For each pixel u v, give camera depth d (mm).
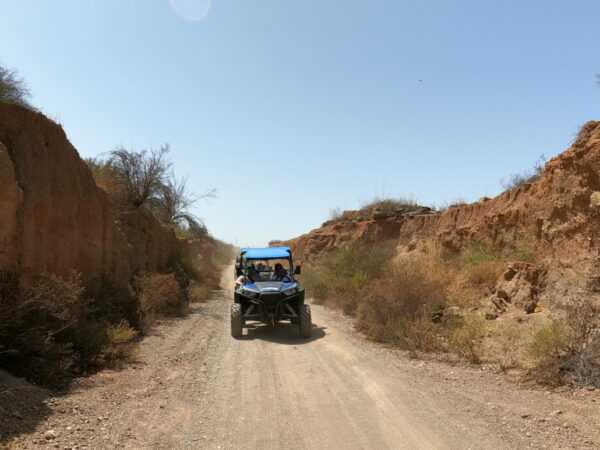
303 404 5637
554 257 10719
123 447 4191
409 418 5113
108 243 11055
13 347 5805
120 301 10234
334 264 18438
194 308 14727
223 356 8328
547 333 7062
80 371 6586
